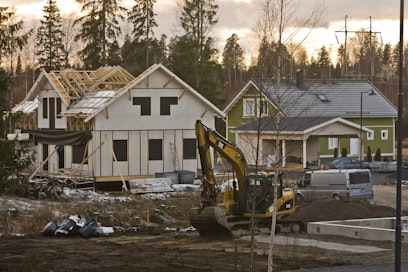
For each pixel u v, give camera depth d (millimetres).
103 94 62281
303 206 48000
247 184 37688
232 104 86875
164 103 62625
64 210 44625
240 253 32281
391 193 59094
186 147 63531
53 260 30234
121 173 60344
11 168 25562
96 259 30484
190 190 57062
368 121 88250
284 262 29516
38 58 101000
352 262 29078
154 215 45688
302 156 79812
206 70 87188
